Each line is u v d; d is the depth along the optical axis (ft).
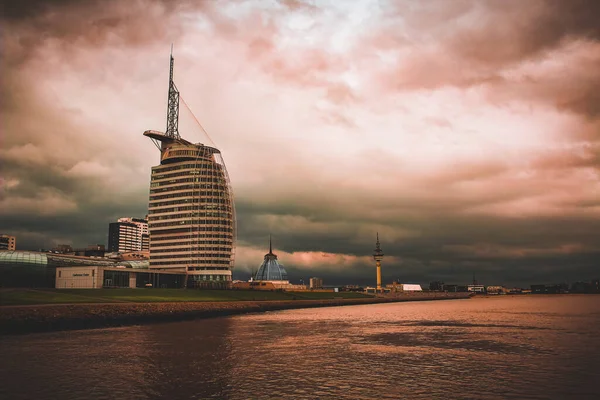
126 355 218.59
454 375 174.50
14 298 442.09
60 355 218.79
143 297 574.56
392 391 149.89
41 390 149.69
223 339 285.43
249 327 377.30
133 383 159.02
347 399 140.15
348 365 194.49
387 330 351.05
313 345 257.75
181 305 540.52
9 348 243.81
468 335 313.73
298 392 148.15
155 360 204.44
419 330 351.05
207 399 139.85
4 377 168.14
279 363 198.29
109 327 379.76
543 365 195.11
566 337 296.30
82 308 401.70
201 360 204.95
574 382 162.71
